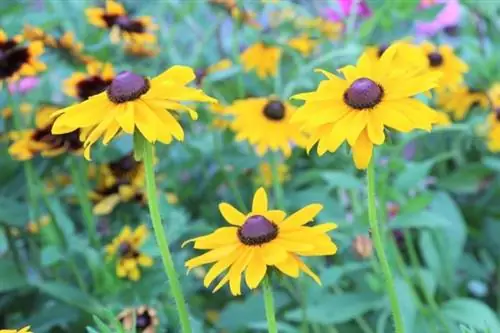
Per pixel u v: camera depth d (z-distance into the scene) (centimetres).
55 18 104
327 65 101
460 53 120
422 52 94
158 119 60
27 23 102
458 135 103
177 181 104
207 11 128
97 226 99
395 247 84
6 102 96
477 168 99
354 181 84
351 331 91
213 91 99
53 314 89
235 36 108
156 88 61
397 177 90
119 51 107
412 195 97
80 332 89
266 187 99
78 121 61
